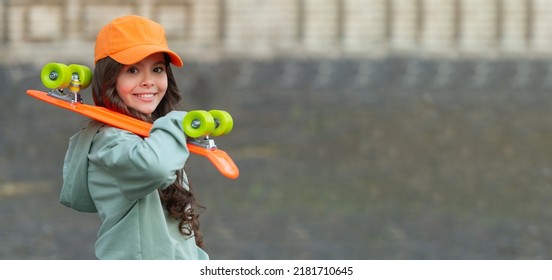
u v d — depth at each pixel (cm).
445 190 2675
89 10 5206
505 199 2550
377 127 3803
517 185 2745
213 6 5191
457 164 3089
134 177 690
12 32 5103
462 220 2300
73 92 738
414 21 5197
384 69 5097
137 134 721
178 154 687
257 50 5191
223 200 2523
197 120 692
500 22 5119
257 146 3472
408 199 2552
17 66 4994
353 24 5228
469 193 2638
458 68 5069
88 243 2044
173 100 784
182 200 757
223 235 2098
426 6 5184
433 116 4006
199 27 5191
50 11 5166
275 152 3347
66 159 766
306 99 4591
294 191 2666
